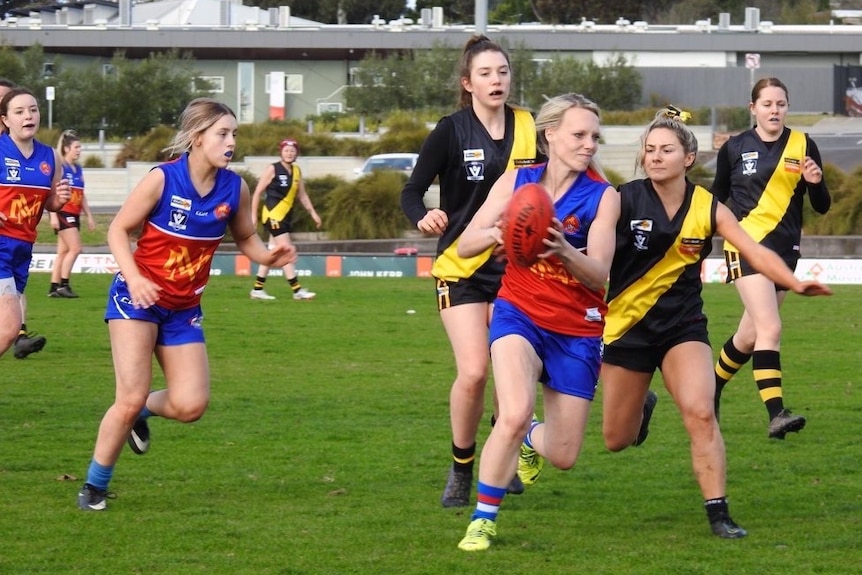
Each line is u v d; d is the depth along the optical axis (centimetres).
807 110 16900
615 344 1831
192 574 1547
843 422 2677
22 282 2655
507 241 1586
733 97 16638
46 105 14562
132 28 17350
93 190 10750
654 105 15425
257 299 5294
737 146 2661
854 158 11469
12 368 3353
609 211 1672
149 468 2188
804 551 1667
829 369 3441
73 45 17338
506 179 1716
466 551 1656
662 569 1573
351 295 5525
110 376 3225
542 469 2216
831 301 5434
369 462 2255
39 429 2516
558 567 1580
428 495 2003
